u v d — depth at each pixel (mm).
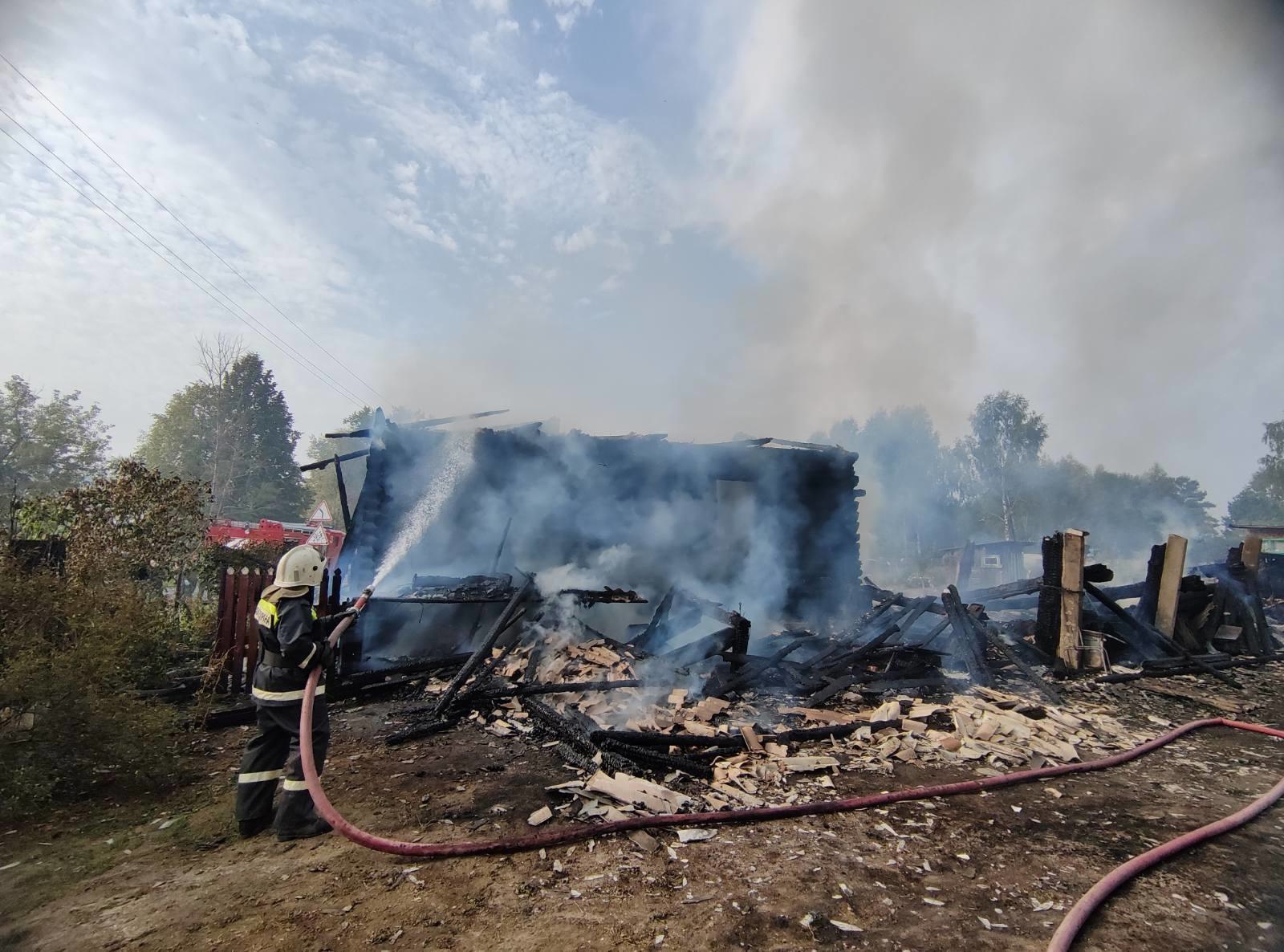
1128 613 8758
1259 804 3885
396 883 2820
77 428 40219
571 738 4766
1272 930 2598
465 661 6852
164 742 4082
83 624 4516
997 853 3289
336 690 5875
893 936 2492
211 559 8914
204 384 44844
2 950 2311
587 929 2482
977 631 7586
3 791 3482
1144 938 2520
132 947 2320
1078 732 5602
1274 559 14516
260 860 3053
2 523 6684
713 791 4086
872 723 5363
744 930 2506
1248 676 8484
